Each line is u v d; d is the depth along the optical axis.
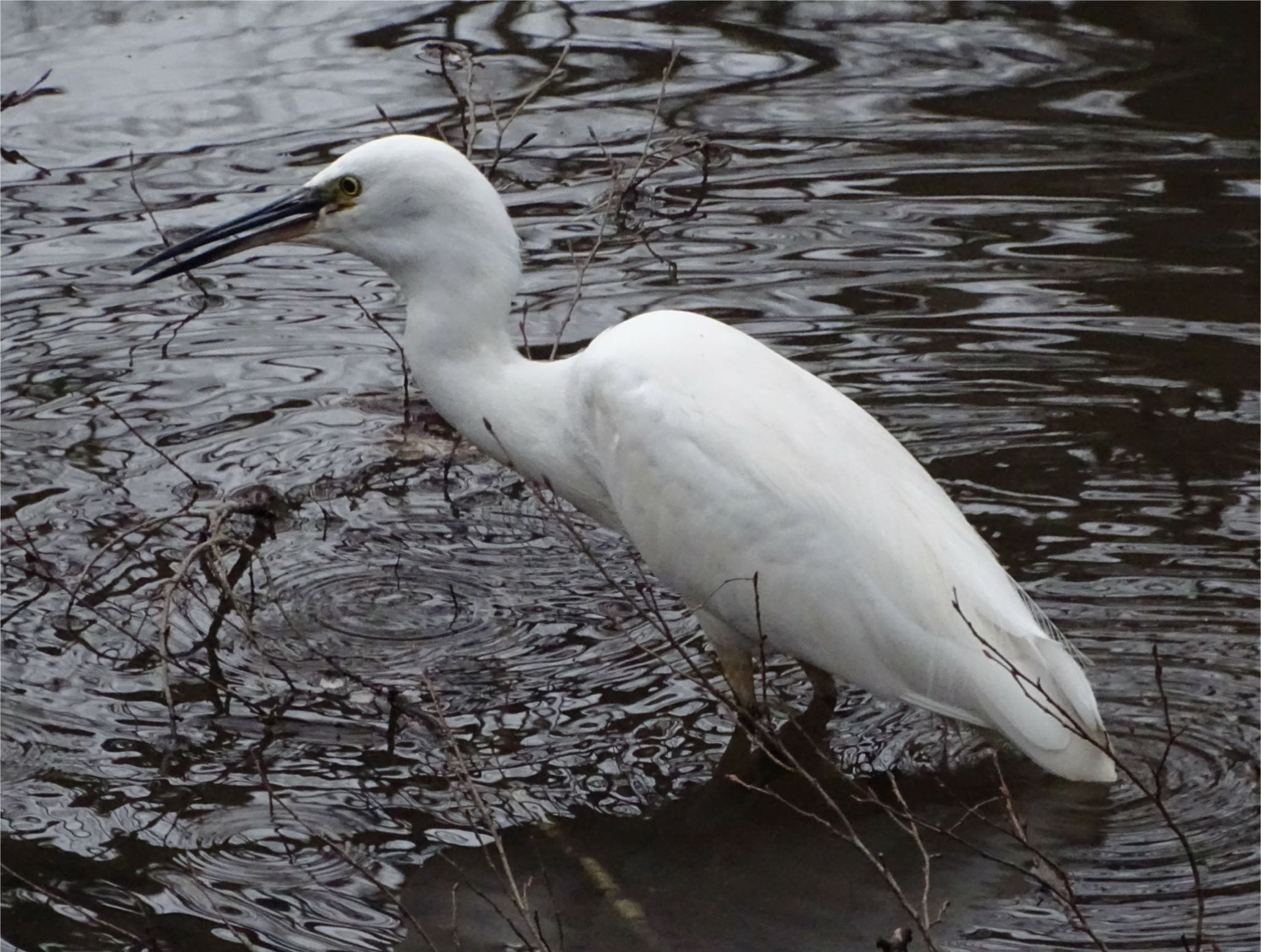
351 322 14.22
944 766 9.23
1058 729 8.65
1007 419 12.50
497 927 7.99
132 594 10.70
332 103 17.95
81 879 8.25
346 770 9.13
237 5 20.42
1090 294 14.13
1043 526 11.16
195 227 15.41
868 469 9.09
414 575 11.02
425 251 9.46
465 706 9.64
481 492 12.06
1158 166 16.38
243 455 12.34
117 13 20.08
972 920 7.98
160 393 13.12
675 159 15.59
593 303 14.13
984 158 16.72
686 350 9.20
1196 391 12.71
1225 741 9.12
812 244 15.11
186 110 17.81
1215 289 14.11
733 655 9.52
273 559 11.15
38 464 12.11
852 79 18.59
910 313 13.94
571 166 16.70
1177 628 10.05
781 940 7.95
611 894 8.24
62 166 16.69
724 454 8.95
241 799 8.88
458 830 8.67
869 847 8.59
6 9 20.05
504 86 18.34
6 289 14.52
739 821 8.79
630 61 19.02
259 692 9.80
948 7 20.44
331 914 8.02
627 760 9.20
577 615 10.59
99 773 9.07
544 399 9.67
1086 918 7.90
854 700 9.88
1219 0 20.28
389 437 12.66
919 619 8.82
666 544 9.20
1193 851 8.33
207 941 7.82
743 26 19.94
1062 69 18.72
